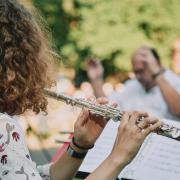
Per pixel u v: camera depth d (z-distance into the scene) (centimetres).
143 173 253
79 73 992
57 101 232
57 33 1029
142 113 193
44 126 470
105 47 998
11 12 189
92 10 1009
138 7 1009
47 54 200
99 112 212
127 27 1005
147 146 258
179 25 1027
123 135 190
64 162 229
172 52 1010
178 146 258
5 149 176
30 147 463
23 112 190
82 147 226
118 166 185
